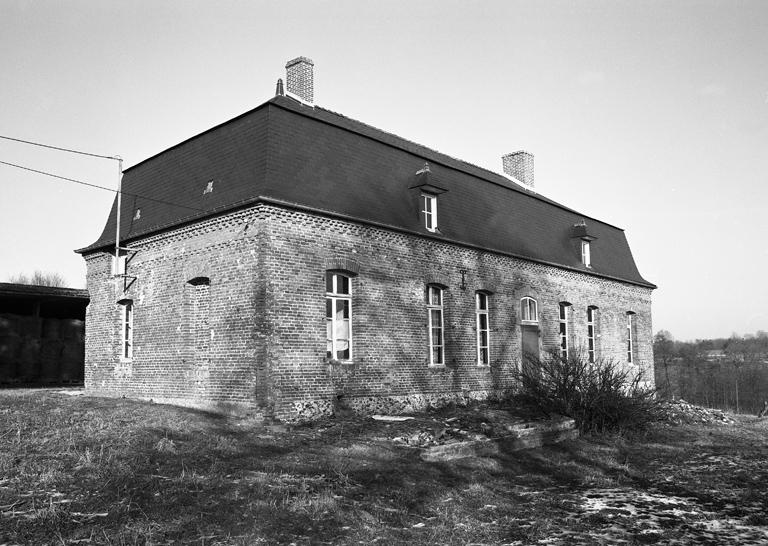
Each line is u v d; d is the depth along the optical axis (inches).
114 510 261.9
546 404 593.0
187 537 241.4
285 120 567.8
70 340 989.8
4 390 783.1
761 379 1801.2
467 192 756.0
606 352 960.3
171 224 583.8
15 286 880.9
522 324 786.2
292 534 251.8
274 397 496.4
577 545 254.8
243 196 526.9
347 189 587.5
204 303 570.3
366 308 582.2
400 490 328.8
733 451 516.7
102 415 465.1
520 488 363.6
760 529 282.7
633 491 361.4
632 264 1081.4
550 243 876.0
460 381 679.1
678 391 1833.2
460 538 259.1
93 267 718.5
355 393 562.3
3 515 249.9
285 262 517.7
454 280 687.1
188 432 425.7
